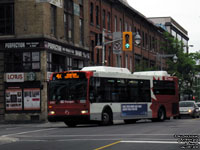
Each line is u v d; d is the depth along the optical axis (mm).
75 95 29359
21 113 41906
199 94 88188
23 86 41938
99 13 58062
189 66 74938
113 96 31484
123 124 33094
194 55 76125
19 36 41938
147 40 84438
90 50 54344
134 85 33938
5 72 42469
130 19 72938
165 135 20516
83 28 52062
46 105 41375
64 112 29547
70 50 47594
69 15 48406
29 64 41781
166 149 14852
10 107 42281
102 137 20172
